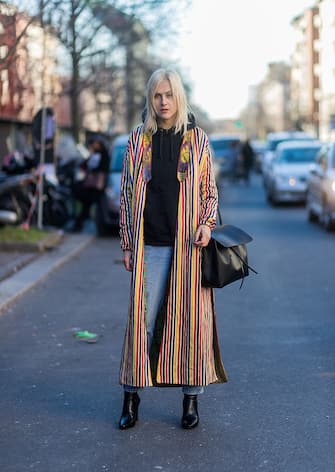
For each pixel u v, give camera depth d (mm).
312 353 6258
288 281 9820
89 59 20156
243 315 7781
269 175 24172
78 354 6305
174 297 4352
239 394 5219
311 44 103250
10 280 9633
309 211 18094
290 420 4691
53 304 8406
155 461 4074
